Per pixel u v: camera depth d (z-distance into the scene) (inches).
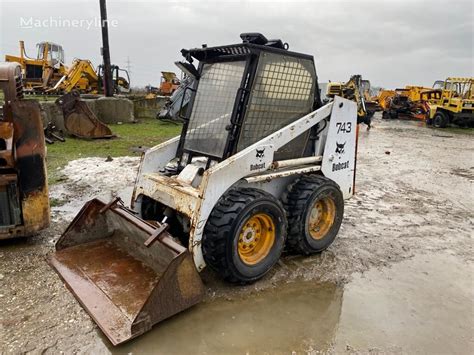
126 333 101.9
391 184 291.3
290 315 120.0
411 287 141.4
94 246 144.1
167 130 490.3
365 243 177.8
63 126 419.2
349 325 116.9
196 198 119.9
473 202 253.9
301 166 156.9
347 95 646.5
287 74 143.9
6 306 115.3
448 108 743.7
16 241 158.2
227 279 127.3
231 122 134.0
